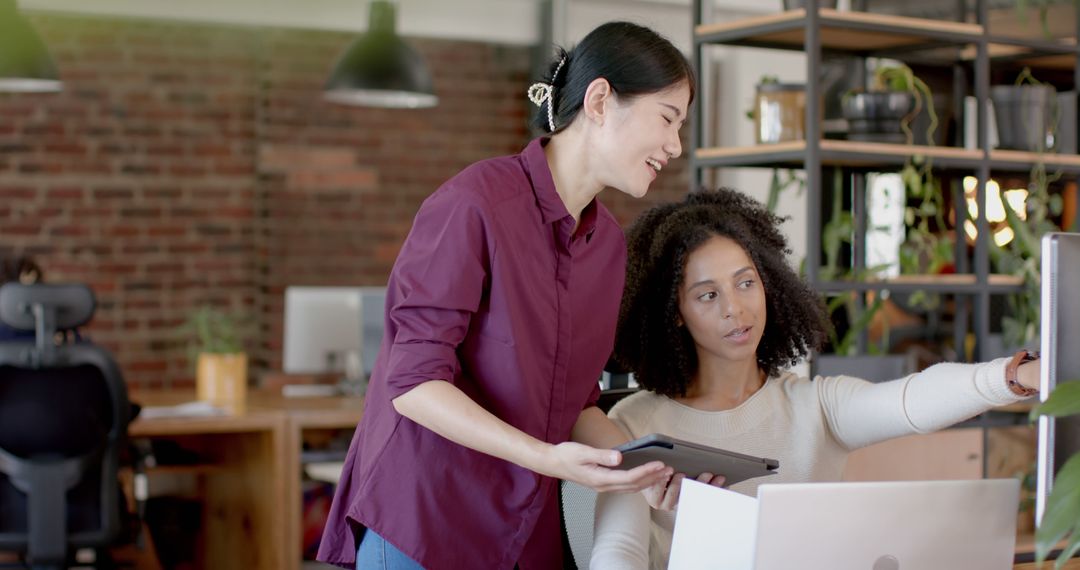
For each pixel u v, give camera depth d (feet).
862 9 13.09
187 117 22.71
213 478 17.19
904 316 16.96
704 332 7.18
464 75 23.70
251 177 23.09
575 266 6.53
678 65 6.25
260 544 15.66
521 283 6.27
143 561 17.17
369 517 6.36
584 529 7.36
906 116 12.01
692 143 12.39
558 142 6.48
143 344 22.66
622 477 5.57
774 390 7.50
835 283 11.43
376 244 23.31
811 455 7.29
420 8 22.61
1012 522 5.25
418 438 6.33
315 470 18.95
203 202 22.89
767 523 4.86
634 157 6.26
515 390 6.31
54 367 13.66
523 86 24.07
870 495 4.95
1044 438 5.37
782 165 12.21
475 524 6.40
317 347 17.88
